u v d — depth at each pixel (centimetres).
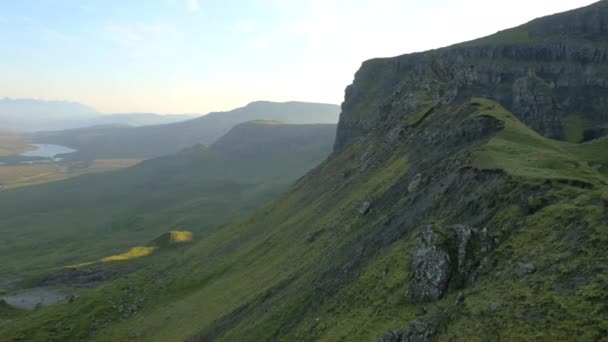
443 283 4450
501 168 5662
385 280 5206
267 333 6391
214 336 7994
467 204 5528
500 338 3341
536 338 3158
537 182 4909
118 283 14562
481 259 4434
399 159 11006
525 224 4409
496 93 17112
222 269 12275
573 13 19675
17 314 15162
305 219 12256
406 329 4088
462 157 7256
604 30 18050
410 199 7375
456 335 3638
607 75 16612
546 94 15275
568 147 9431
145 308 11975
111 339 10400
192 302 10838
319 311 5850
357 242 7431
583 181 4775
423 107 13888
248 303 8388
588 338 2948
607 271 3319
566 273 3528
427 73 16638
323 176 16625
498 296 3756
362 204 9594
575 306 3198
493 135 8062
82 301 13538
